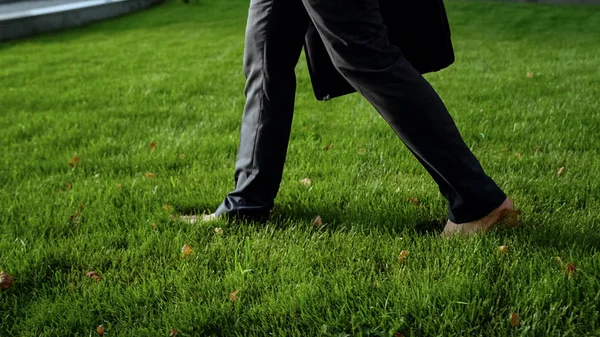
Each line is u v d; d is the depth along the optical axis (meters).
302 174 3.02
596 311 1.65
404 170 3.04
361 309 1.76
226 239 2.27
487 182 2.04
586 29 11.25
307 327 1.73
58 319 1.85
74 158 3.48
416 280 1.87
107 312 1.88
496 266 1.94
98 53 8.98
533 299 1.73
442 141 1.97
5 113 5.01
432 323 1.67
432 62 2.21
